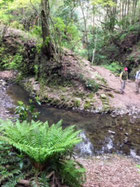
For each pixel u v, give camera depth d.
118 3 19.98
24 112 4.29
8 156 2.59
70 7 11.35
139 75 10.20
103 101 8.74
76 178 2.69
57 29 10.09
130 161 4.62
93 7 13.69
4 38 12.21
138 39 16.62
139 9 17.98
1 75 10.96
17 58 11.33
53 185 2.38
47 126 3.10
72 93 9.14
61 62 10.23
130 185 3.44
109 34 17.84
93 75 10.66
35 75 10.57
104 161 4.50
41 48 10.34
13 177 2.30
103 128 6.61
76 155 4.75
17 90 9.62
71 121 7.05
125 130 6.51
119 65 15.62
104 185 3.31
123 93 9.94
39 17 9.52
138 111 8.30
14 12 13.27
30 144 2.56
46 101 8.53
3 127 2.83
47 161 2.58
